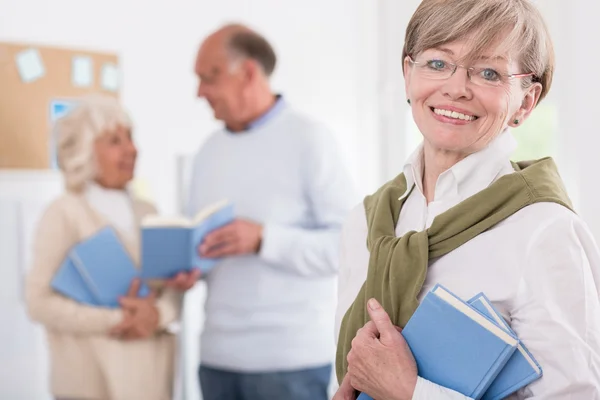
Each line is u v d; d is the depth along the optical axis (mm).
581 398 869
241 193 2094
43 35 2289
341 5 2904
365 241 1149
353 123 2957
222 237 1974
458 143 988
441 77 975
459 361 921
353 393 1064
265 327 2051
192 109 2561
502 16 946
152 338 2203
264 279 2049
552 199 938
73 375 2129
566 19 2111
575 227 929
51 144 2273
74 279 2115
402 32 2922
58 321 2102
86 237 2133
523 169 1009
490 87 958
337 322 1163
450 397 911
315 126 2072
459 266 976
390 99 2967
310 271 2047
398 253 1018
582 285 896
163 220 1910
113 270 2137
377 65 2986
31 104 2252
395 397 940
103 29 2393
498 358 894
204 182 2174
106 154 2205
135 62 2451
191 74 2562
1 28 2221
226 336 2084
